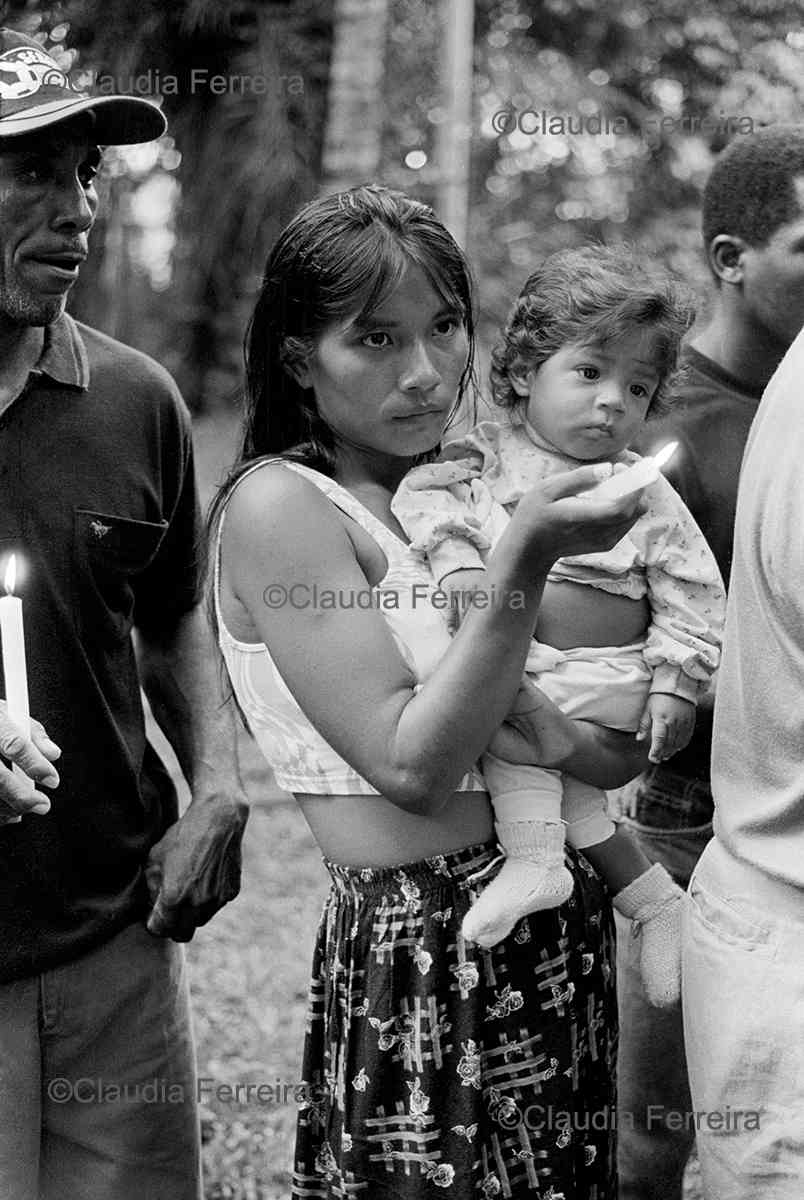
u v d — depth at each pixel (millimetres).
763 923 1998
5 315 2467
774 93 10102
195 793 2789
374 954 2080
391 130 8633
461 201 7227
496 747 2098
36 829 2523
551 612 2236
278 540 2037
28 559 2504
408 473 2221
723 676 2066
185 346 10188
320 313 2057
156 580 2867
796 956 1969
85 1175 2699
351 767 2064
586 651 2232
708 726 2828
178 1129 2768
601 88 10219
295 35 8750
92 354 2643
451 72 7254
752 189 2988
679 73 10352
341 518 2084
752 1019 1979
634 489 1852
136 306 10008
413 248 2035
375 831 2086
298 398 2205
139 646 2975
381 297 2020
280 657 2041
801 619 1865
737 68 10195
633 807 3156
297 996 4688
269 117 8727
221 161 8953
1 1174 2553
